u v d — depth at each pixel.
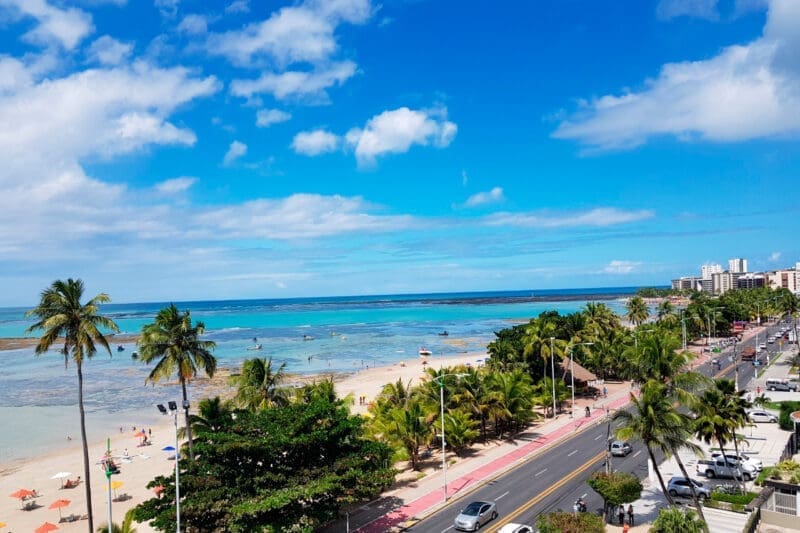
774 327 194.00
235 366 142.50
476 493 51.41
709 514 44.38
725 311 167.38
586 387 97.12
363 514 46.75
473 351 168.12
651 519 44.28
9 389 119.81
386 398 71.69
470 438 64.12
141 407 100.88
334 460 41.59
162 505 37.03
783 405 70.62
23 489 58.12
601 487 42.31
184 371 47.28
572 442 67.81
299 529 36.38
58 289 41.09
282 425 41.03
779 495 42.22
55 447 77.69
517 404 69.81
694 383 48.00
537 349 90.12
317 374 131.12
